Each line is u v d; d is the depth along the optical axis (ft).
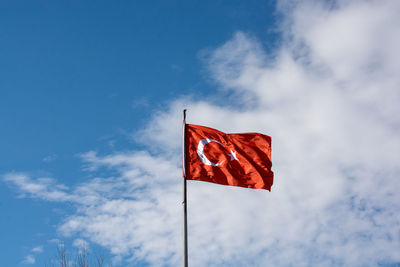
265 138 86.79
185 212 75.15
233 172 82.94
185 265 69.87
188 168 81.35
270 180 84.48
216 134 84.84
